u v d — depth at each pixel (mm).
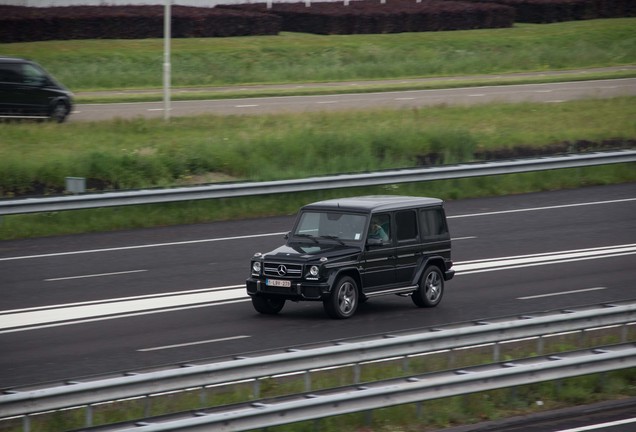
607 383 45031
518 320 45812
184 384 37594
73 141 104688
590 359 43156
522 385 41562
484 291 62344
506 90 155000
